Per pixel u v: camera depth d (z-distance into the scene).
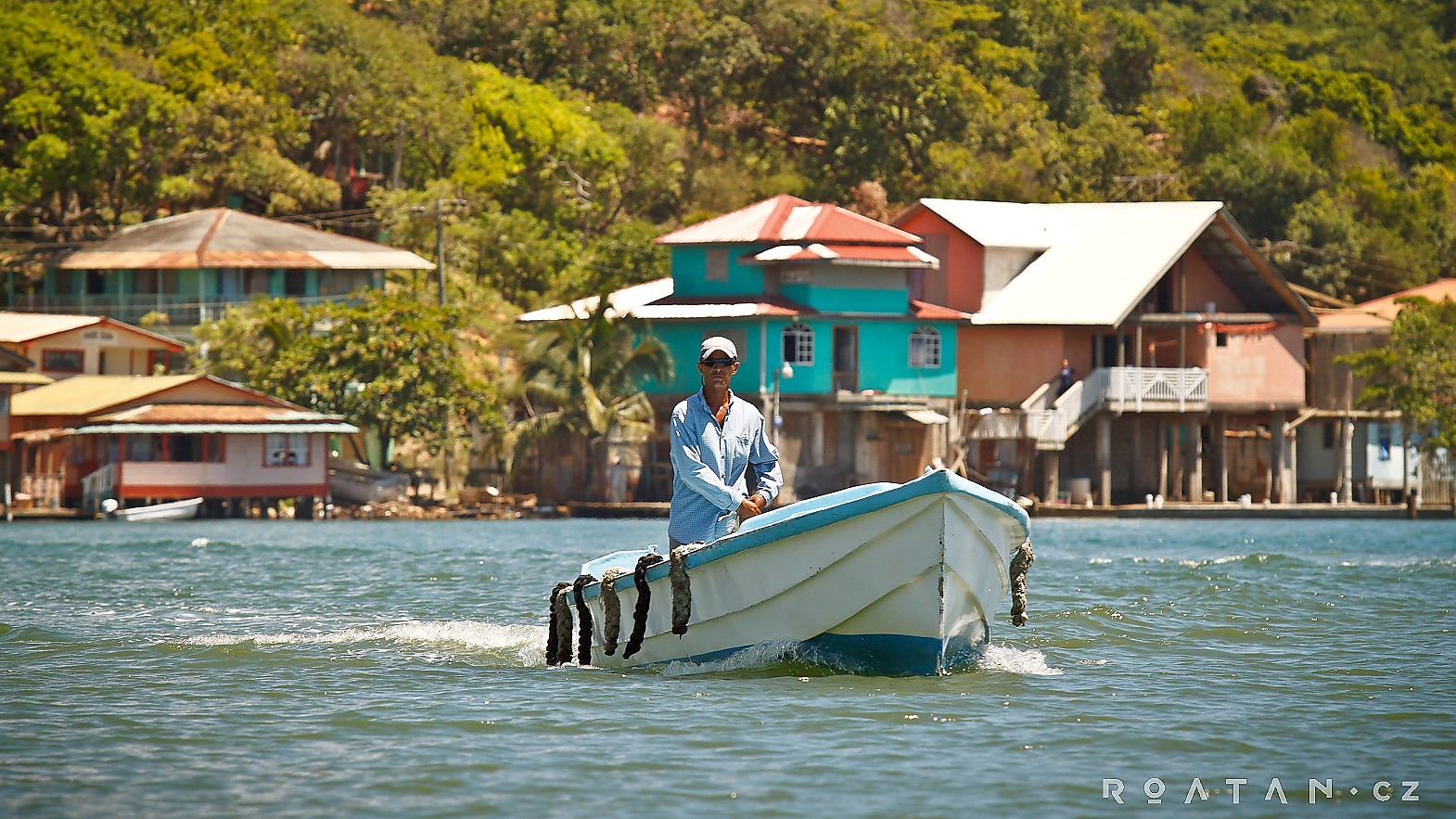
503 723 34.00
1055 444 134.75
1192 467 140.38
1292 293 143.50
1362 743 32.38
